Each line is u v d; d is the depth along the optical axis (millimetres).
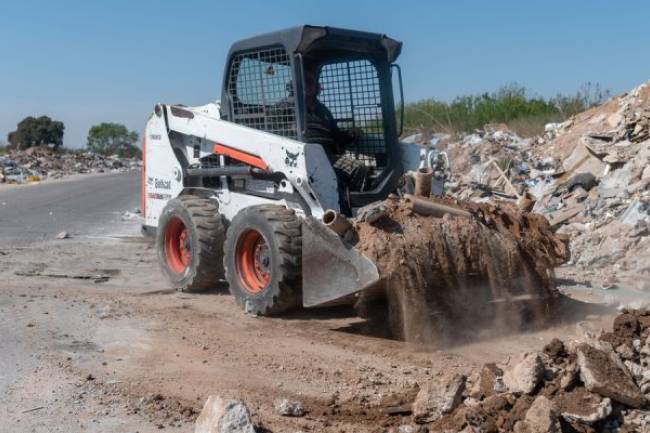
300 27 8109
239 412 4660
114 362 6496
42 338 7195
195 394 5750
